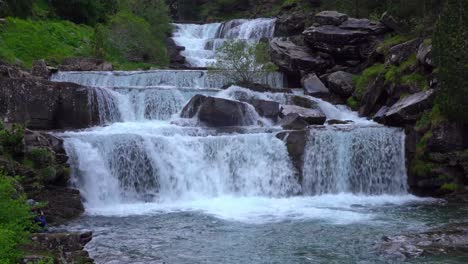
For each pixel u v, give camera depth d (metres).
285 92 30.77
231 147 21.89
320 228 15.92
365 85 29.53
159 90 26.69
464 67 21.66
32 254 10.20
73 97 24.16
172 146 21.33
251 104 26.03
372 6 39.12
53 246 11.11
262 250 13.73
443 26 22.59
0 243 9.09
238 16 55.47
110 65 33.22
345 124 25.73
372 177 22.81
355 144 22.86
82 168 19.89
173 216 17.72
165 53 40.84
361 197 21.70
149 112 26.44
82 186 19.78
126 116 25.91
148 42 39.72
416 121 23.50
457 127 22.08
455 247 13.28
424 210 18.73
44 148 18.22
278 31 42.50
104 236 15.04
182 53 42.22
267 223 16.62
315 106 28.47
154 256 13.14
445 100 22.20
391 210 18.73
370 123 26.27
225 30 46.44
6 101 22.64
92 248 13.77
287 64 33.25
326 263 12.62
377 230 15.61
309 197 21.53
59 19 40.53
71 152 19.81
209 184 21.42
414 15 30.56
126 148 20.72
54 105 23.62
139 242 14.43
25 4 37.62
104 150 20.47
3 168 15.32
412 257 12.74
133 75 30.44
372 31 32.56
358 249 13.68
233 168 21.77
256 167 21.89
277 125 25.53
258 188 21.72
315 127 23.67
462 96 21.62
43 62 29.41
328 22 33.78
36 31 35.75
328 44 32.88
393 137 23.22
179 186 21.09
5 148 17.22
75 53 35.91
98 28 36.53
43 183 17.55
